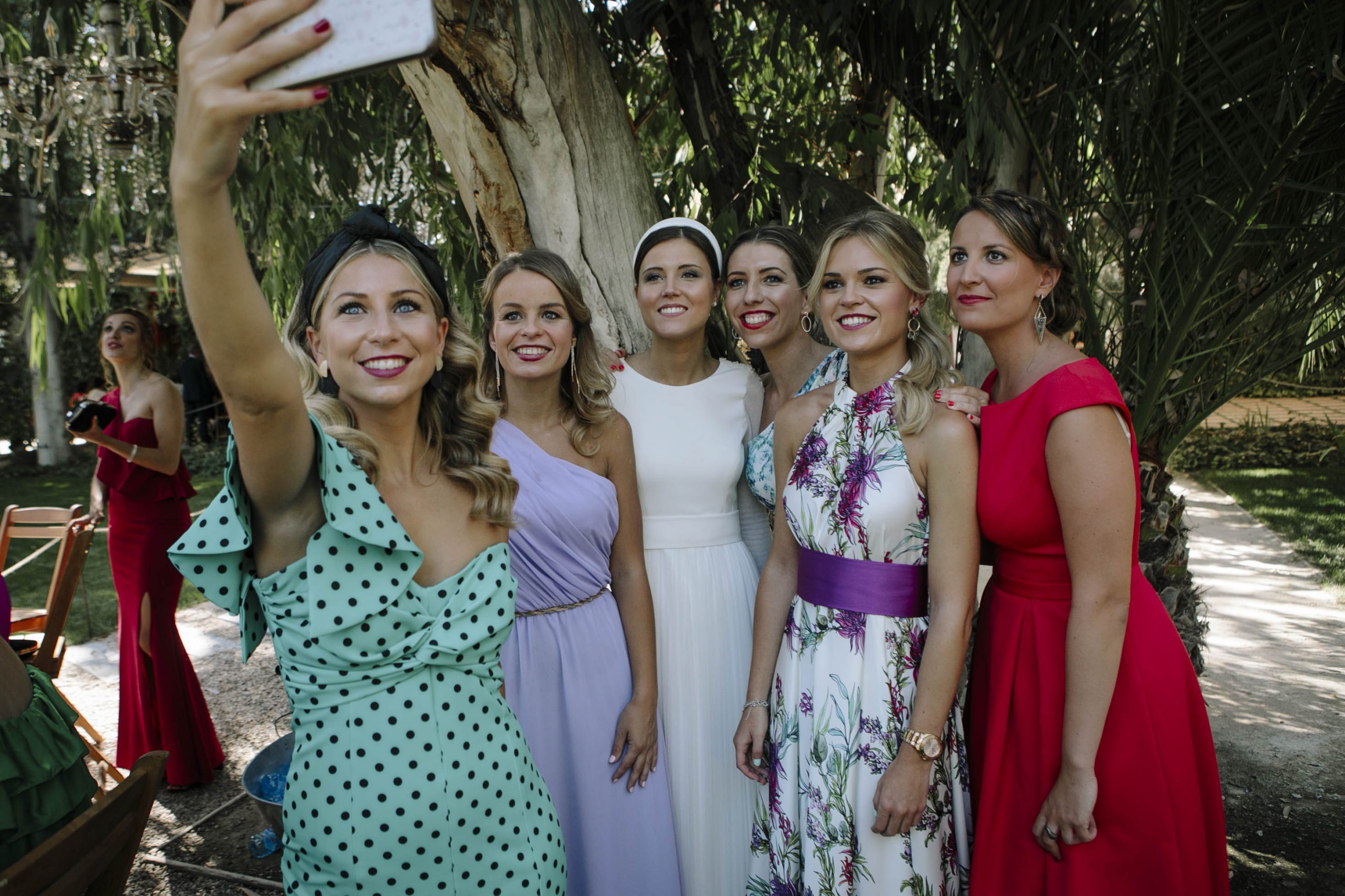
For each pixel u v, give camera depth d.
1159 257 2.32
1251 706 3.94
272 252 3.96
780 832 1.81
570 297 1.93
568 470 1.92
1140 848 1.54
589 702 1.94
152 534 3.13
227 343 0.90
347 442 1.19
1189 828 1.56
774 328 2.20
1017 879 1.63
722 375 2.28
